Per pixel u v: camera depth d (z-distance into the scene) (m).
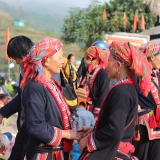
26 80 3.35
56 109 3.29
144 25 25.47
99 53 5.56
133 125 3.39
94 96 5.58
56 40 3.34
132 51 3.31
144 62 3.38
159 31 23.00
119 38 18.16
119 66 3.37
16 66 25.98
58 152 3.33
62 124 3.33
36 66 3.26
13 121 9.27
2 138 4.56
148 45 4.73
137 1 26.28
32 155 3.31
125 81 3.31
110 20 23.12
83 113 4.70
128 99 3.24
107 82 5.53
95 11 23.05
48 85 3.30
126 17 24.98
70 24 23.08
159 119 4.56
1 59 31.45
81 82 5.73
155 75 4.69
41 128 3.14
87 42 22.94
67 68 4.34
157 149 4.62
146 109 4.59
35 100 3.19
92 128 3.44
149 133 4.57
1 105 4.76
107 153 3.26
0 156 4.47
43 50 3.27
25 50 3.83
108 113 3.25
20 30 55.62
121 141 3.35
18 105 4.01
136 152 4.70
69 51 45.59
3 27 54.81
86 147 3.32
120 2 25.89
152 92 4.58
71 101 3.77
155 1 26.89
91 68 5.62
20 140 3.86
